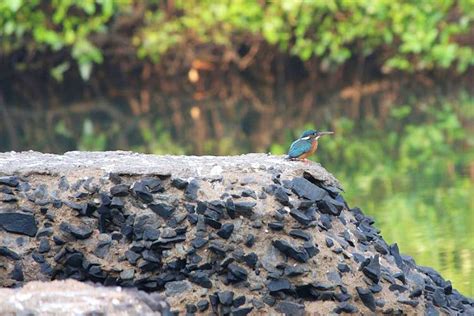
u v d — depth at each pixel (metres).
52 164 7.43
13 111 20.66
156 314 6.06
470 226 10.47
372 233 7.46
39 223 7.15
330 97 21.78
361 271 6.96
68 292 6.19
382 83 22.92
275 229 6.93
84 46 20.98
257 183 7.15
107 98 22.03
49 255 7.09
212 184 7.14
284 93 22.22
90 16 21.64
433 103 20.98
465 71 23.34
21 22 21.02
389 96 21.84
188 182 7.11
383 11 21.89
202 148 16.11
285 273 6.83
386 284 7.00
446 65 21.95
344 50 22.20
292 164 7.49
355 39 22.91
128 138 17.34
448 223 10.66
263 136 17.36
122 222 7.11
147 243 6.98
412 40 21.75
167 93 22.41
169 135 17.64
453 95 21.97
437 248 9.61
